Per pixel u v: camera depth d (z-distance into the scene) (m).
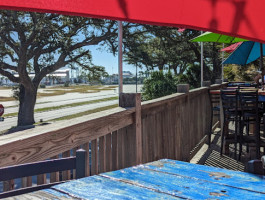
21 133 1.63
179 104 4.33
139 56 27.67
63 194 1.14
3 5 0.72
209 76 24.38
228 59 7.19
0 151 1.36
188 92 4.69
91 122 2.13
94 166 2.25
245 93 4.42
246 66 15.38
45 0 0.76
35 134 1.61
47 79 31.03
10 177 1.15
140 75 21.80
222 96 4.77
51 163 1.25
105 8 0.86
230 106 4.69
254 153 4.82
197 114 5.56
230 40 6.39
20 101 27.03
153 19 0.95
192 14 0.99
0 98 57.47
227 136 5.09
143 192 1.18
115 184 1.28
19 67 26.14
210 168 1.56
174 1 0.94
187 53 28.41
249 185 1.27
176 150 4.17
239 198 1.12
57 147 1.78
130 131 2.87
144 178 1.38
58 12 0.79
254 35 1.06
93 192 1.17
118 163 2.83
